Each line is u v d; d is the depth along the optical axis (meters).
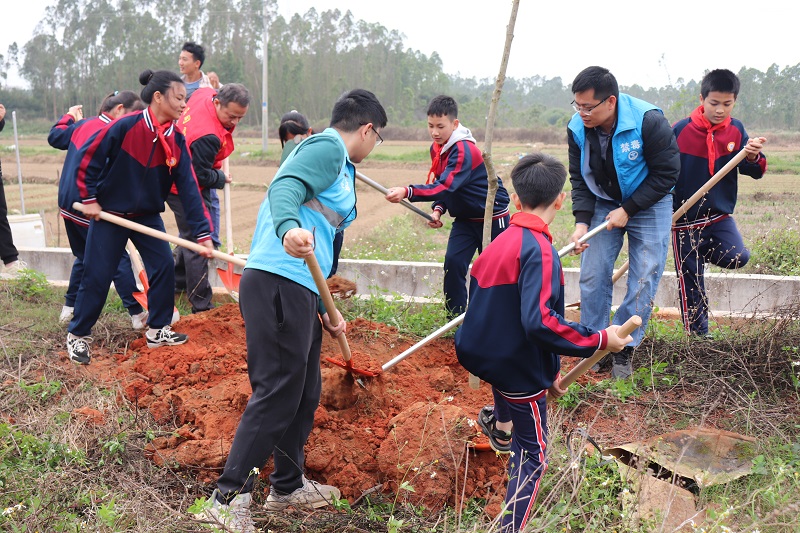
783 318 5.11
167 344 5.62
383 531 3.43
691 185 5.75
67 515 3.39
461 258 5.93
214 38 89.62
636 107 4.86
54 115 84.88
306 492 3.73
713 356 5.19
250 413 3.44
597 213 5.21
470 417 4.20
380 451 3.96
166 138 5.21
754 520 3.22
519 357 3.39
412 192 5.62
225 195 6.84
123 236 5.34
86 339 5.49
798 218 11.64
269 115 83.50
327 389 4.44
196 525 3.30
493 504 3.63
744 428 4.40
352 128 3.64
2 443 4.04
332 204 3.53
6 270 7.68
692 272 5.82
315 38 97.06
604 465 3.76
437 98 5.61
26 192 23.50
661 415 4.58
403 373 5.12
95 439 4.19
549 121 82.62
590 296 5.20
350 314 6.23
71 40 86.19
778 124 34.22
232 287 6.77
